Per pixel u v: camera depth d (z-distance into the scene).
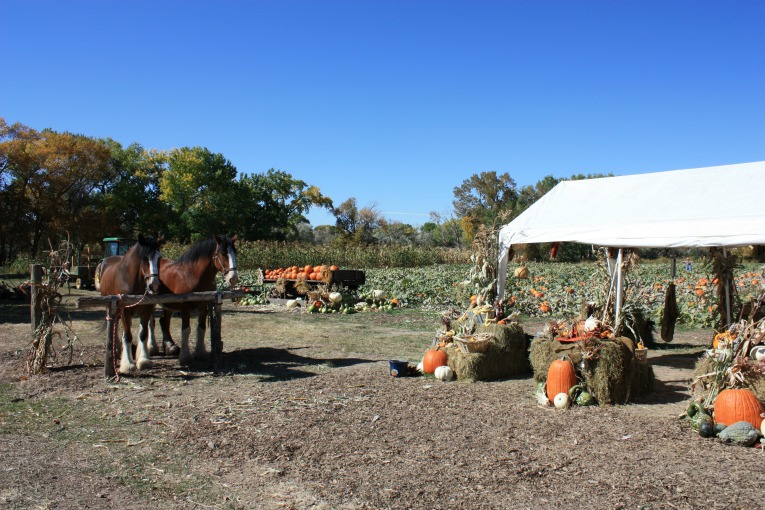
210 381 8.07
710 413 6.06
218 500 4.27
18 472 4.77
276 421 6.21
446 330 8.97
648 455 5.19
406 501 4.21
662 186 9.29
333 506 4.14
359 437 5.69
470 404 6.97
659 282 18.86
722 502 4.16
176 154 52.62
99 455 5.22
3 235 39.19
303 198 64.56
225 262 8.41
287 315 16.38
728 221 7.69
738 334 6.10
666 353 10.85
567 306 16.97
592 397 6.98
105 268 9.10
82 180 46.62
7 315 15.57
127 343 8.38
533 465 4.93
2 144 41.31
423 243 68.31
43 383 7.84
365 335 12.75
